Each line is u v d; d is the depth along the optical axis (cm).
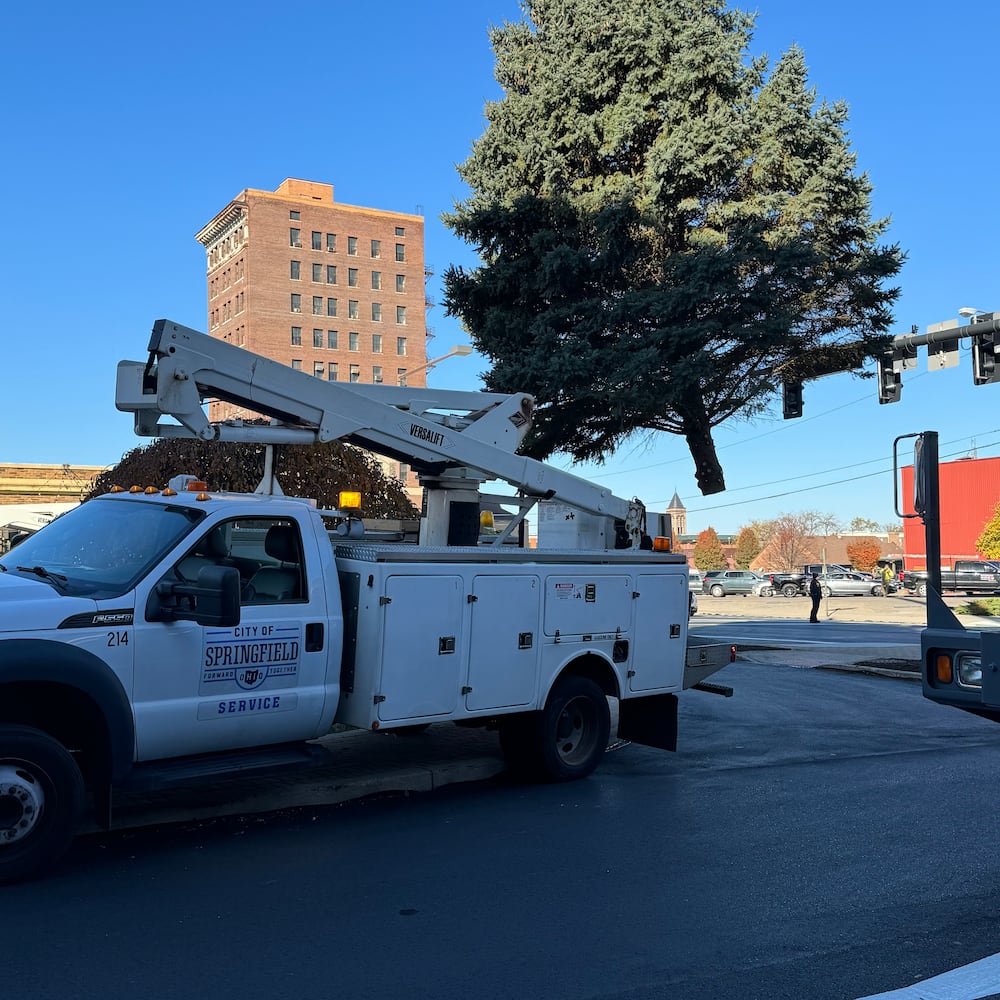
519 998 395
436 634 702
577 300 2139
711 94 2167
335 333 11088
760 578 5828
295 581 654
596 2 2202
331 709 662
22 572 598
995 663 509
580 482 909
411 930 470
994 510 4759
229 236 11194
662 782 812
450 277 2312
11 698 542
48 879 538
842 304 2148
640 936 464
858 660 1808
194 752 601
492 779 817
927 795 768
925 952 447
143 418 722
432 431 817
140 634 566
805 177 2127
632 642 845
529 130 2245
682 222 2156
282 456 1466
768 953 445
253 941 453
